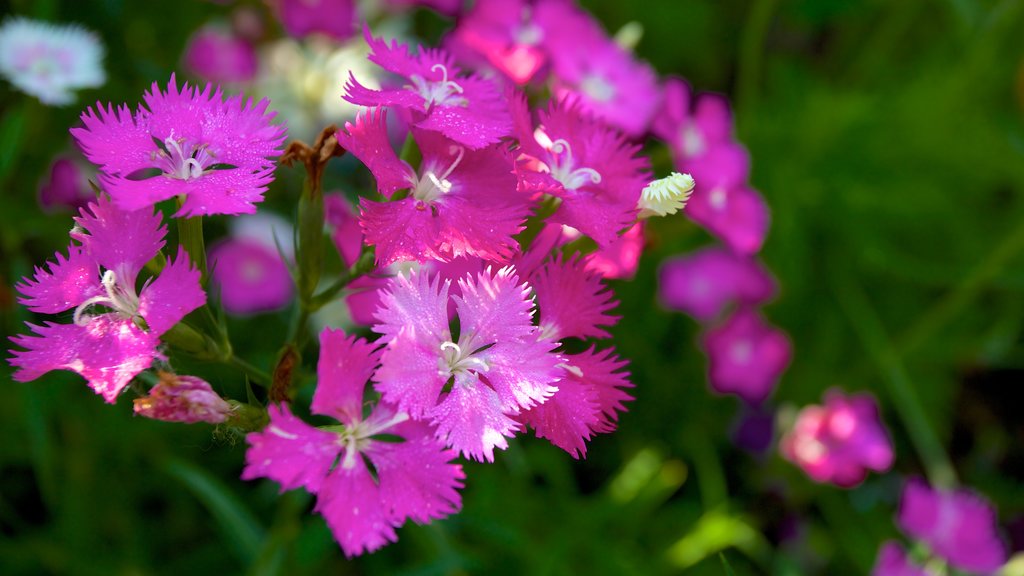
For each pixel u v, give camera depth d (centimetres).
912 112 78
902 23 81
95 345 34
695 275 68
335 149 37
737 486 69
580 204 35
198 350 37
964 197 78
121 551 57
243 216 60
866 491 71
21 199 56
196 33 65
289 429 33
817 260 75
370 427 34
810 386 73
